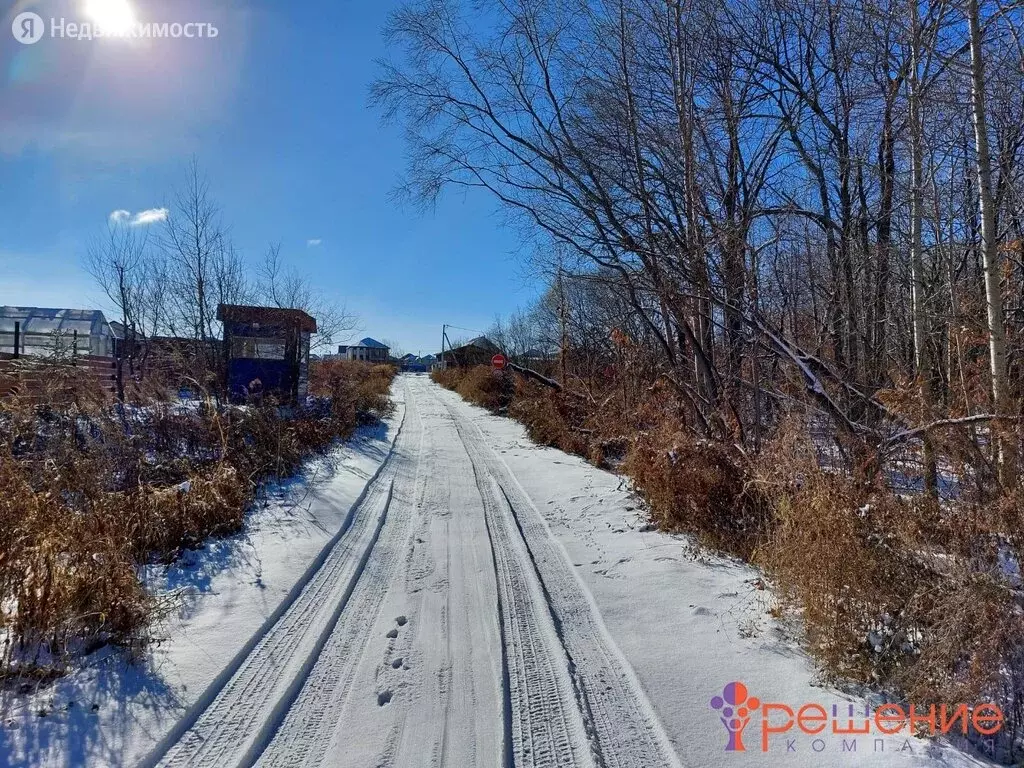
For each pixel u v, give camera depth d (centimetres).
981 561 329
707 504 628
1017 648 299
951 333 579
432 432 1780
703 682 358
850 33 834
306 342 1869
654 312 988
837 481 434
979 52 528
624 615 457
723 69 874
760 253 891
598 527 721
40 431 673
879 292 913
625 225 801
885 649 342
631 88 848
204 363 1547
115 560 405
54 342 1349
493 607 481
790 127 973
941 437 439
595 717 327
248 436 962
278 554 591
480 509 827
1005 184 719
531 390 2039
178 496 619
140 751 286
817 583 368
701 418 845
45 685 337
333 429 1313
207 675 358
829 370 617
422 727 318
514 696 350
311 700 345
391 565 589
